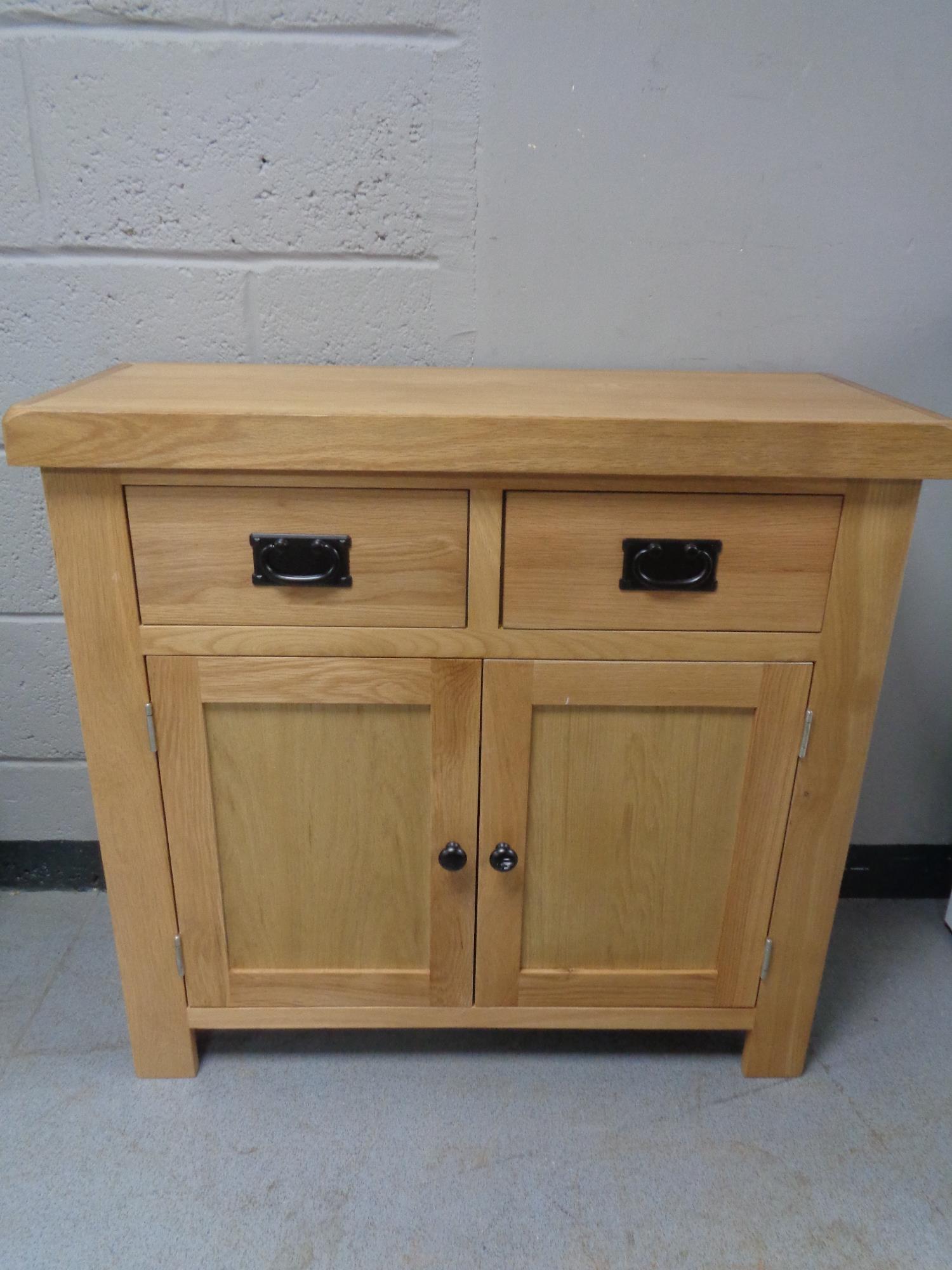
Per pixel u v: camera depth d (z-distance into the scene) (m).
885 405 0.86
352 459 0.77
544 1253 0.86
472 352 1.14
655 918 0.99
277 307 1.11
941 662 1.29
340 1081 1.05
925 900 1.40
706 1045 1.12
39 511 1.19
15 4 0.97
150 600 0.83
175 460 0.77
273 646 0.85
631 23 0.99
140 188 1.05
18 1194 0.91
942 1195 0.93
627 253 1.09
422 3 0.97
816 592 0.84
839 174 1.06
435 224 1.07
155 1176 0.93
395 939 0.99
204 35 0.99
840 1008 1.18
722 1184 0.94
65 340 1.12
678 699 0.88
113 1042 1.10
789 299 1.12
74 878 1.39
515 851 0.94
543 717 0.89
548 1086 1.05
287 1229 0.88
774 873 0.96
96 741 0.89
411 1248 0.86
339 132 1.03
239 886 0.96
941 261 1.10
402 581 0.83
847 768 0.91
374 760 0.91
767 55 1.01
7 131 1.02
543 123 1.03
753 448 0.77
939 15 0.99
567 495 0.81
